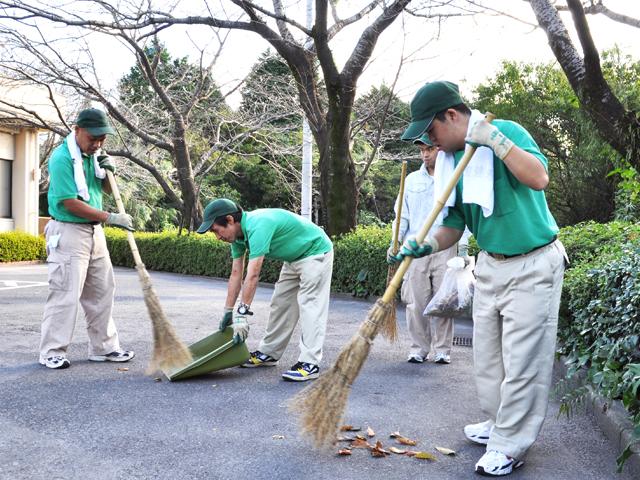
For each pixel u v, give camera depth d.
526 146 3.11
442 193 3.19
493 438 3.31
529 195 3.22
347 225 13.47
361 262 11.50
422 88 3.26
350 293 11.85
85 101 19.25
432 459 3.47
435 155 5.71
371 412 4.34
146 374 5.17
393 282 3.32
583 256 6.90
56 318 5.34
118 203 5.38
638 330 4.15
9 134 20.44
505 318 3.31
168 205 35.25
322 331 5.21
